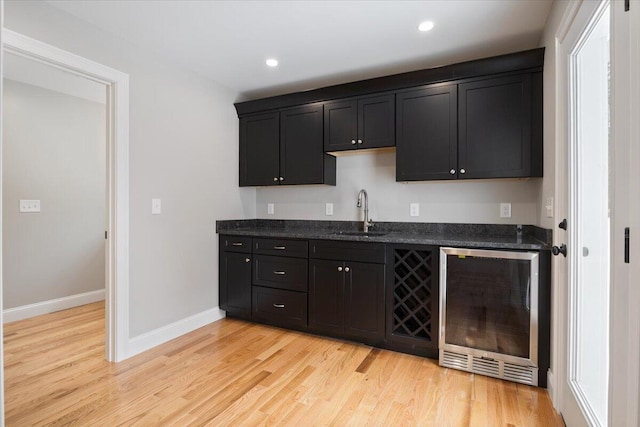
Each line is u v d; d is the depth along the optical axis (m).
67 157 3.61
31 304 3.29
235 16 2.10
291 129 3.19
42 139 3.40
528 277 2.03
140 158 2.48
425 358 2.40
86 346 2.59
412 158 2.67
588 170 1.53
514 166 2.36
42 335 2.81
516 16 2.07
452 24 2.16
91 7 2.00
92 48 2.18
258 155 3.36
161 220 2.65
